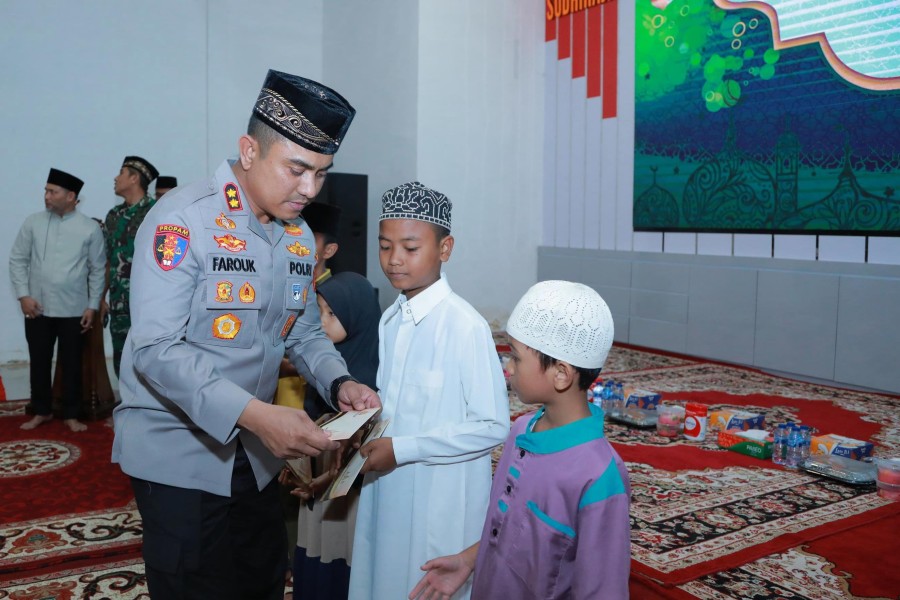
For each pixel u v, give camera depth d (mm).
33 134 7215
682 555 2812
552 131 8883
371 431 1688
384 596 1718
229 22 8367
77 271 4660
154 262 1438
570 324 1270
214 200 1504
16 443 4422
